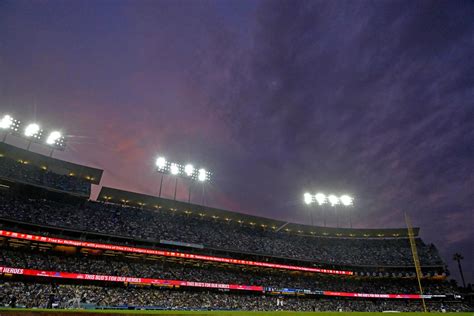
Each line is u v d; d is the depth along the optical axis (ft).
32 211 192.24
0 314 48.47
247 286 226.17
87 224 204.95
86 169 232.53
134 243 217.77
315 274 283.79
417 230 322.75
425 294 268.00
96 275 176.24
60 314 46.03
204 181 275.80
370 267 287.48
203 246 232.73
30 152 210.59
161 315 40.06
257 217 291.38
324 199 323.78
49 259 178.29
